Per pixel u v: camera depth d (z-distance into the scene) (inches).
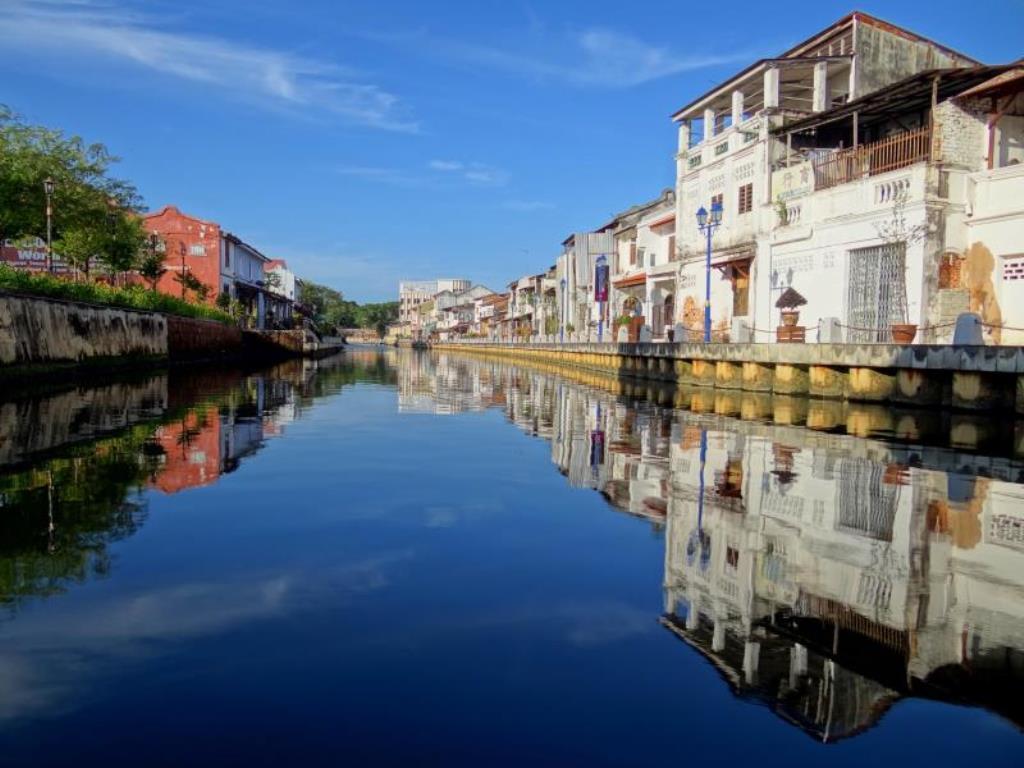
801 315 853.2
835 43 931.3
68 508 221.3
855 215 762.2
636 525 207.9
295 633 127.3
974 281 678.5
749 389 746.2
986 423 480.7
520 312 2979.8
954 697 105.3
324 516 216.5
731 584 155.8
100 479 267.6
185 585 153.1
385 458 329.1
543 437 407.5
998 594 150.9
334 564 168.9
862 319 760.3
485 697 104.0
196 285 1652.3
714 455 339.9
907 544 188.7
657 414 541.0
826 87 964.6
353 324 5959.6
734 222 1024.2
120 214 1224.2
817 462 319.9
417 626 131.2
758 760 88.4
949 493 253.9
